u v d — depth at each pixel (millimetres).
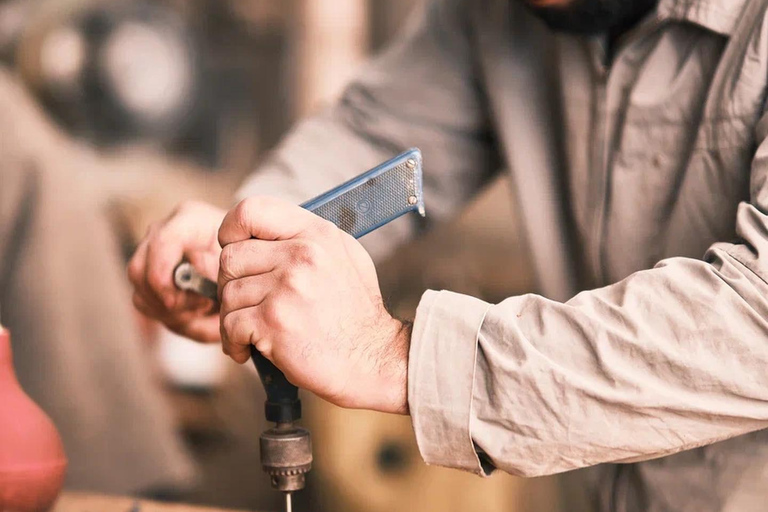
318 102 3139
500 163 1376
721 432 755
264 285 769
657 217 1031
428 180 1354
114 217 2781
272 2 3172
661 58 1017
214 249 1032
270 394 813
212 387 2592
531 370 747
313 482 2506
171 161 3037
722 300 750
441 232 2768
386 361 772
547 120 1195
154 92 2869
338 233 786
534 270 1235
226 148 3217
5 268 1669
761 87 905
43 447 843
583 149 1108
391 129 1332
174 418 2578
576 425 748
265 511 2682
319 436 2471
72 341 1676
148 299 1061
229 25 3279
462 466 790
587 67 1100
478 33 1241
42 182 1678
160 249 1018
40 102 2730
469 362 760
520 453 763
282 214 780
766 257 757
